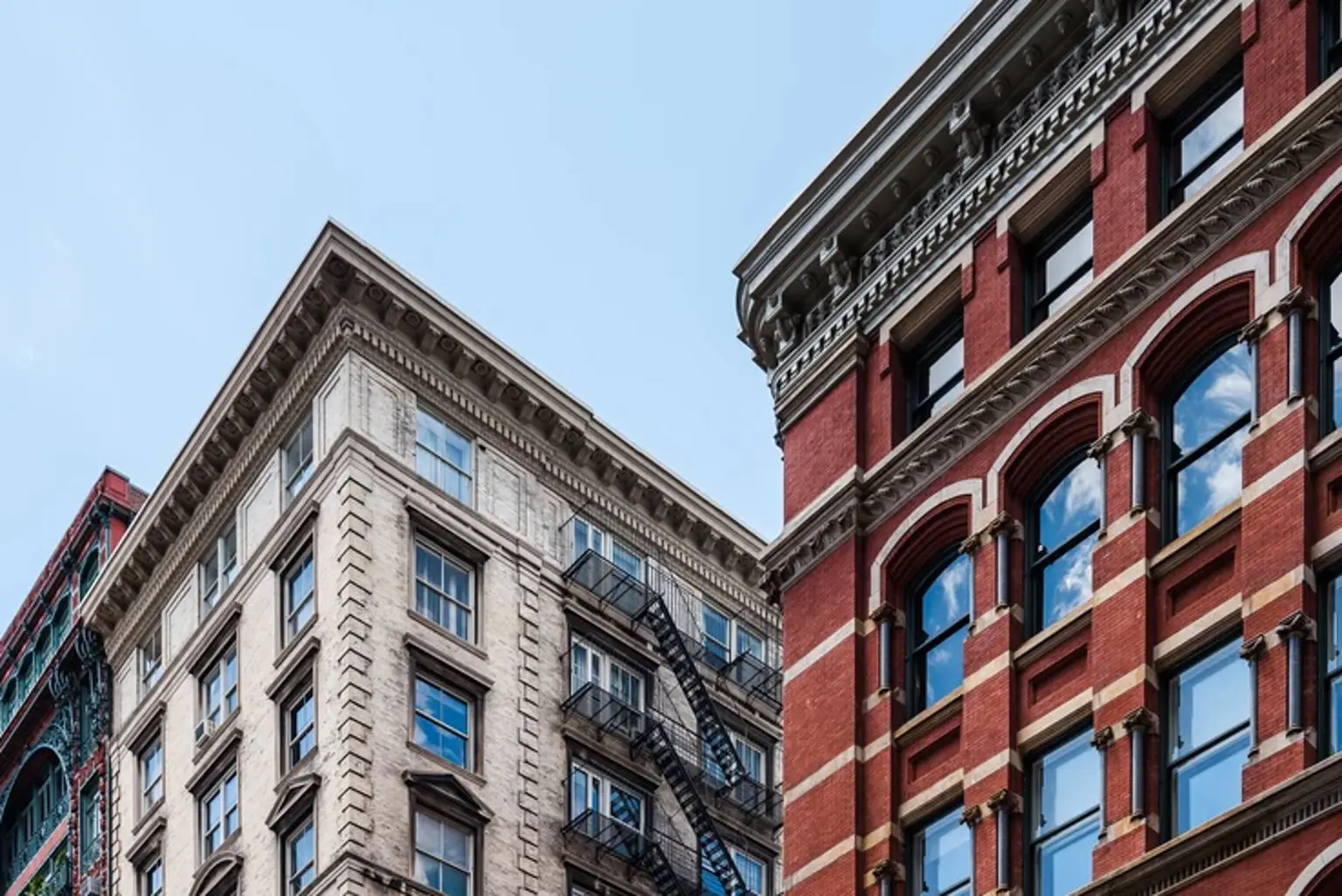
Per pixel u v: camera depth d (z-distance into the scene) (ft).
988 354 105.81
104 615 210.59
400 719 164.66
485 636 175.83
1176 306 92.79
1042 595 97.60
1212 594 86.28
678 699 194.08
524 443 188.96
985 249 108.68
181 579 198.80
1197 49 97.76
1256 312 88.28
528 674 178.09
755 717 204.64
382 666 165.17
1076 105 104.42
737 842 193.57
